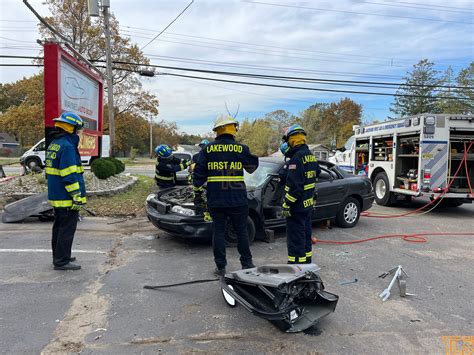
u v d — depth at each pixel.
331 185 6.96
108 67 15.22
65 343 2.94
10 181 10.22
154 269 4.72
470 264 5.19
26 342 2.94
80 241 6.00
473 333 3.23
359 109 74.88
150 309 3.57
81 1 27.00
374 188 11.15
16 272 4.51
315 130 75.00
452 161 9.46
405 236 6.75
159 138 85.00
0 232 6.39
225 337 3.07
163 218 5.45
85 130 10.21
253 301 3.34
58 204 4.47
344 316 3.50
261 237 6.03
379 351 2.90
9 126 31.33
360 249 5.86
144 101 31.14
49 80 7.88
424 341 3.07
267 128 72.44
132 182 11.41
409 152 9.87
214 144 4.18
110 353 2.81
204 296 3.89
